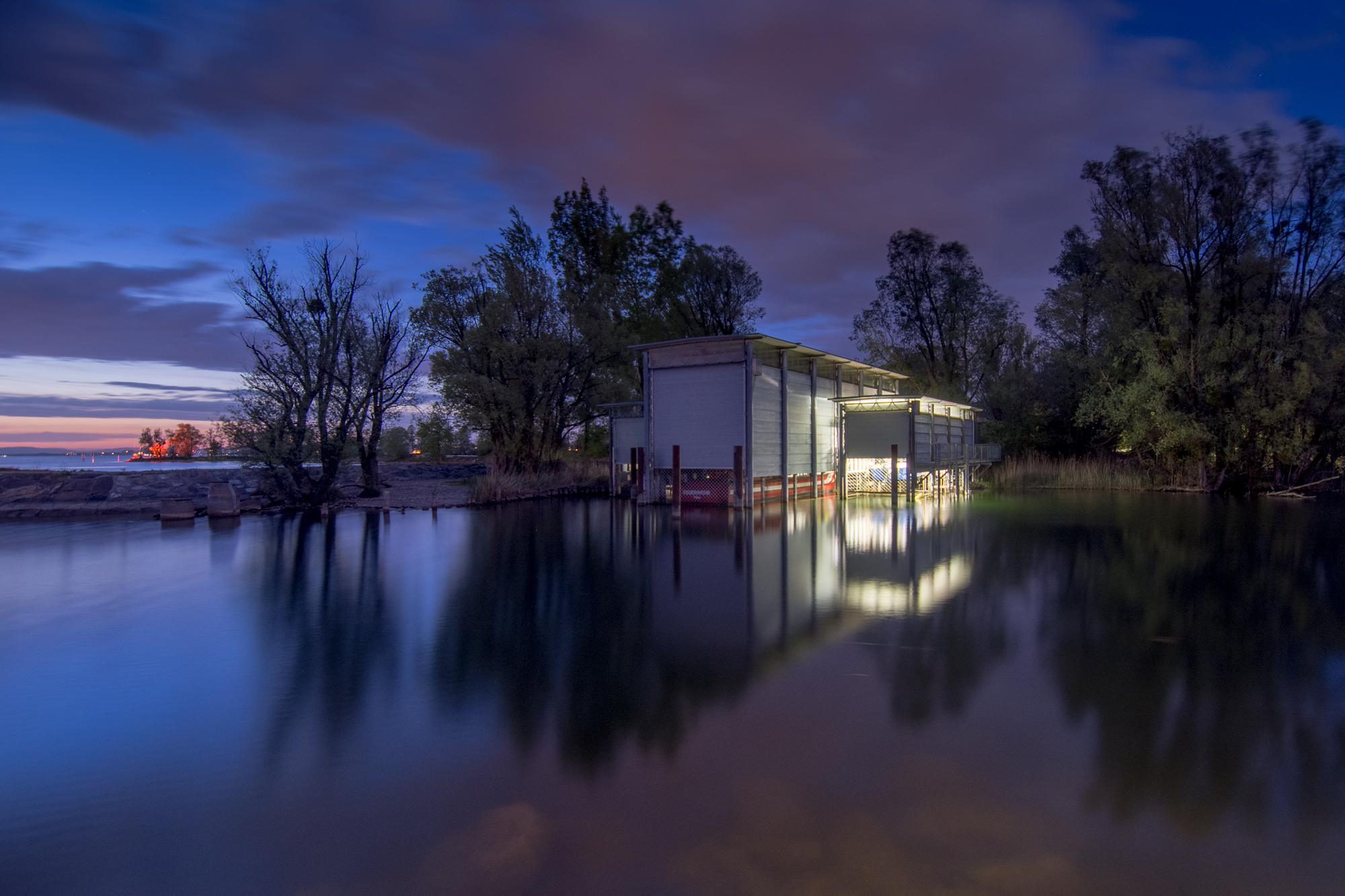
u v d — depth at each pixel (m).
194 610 9.36
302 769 4.67
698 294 44.78
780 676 6.47
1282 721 5.35
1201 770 4.55
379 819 4.02
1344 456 28.88
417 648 7.52
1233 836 3.79
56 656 7.30
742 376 23.22
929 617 8.69
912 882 3.36
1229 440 28.64
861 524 18.94
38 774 4.64
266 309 23.09
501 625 8.46
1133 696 5.88
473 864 3.56
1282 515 20.50
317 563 13.09
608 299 36.56
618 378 35.16
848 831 3.82
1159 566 12.15
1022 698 5.85
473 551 14.37
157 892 3.38
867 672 6.55
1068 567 12.16
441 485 32.84
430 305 31.08
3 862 3.62
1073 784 4.35
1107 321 34.97
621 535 16.80
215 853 3.70
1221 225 29.19
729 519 20.28
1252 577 11.18
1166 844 3.70
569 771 4.59
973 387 44.03
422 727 5.36
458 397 29.56
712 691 6.09
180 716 5.64
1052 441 38.09
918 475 28.81
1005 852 3.62
